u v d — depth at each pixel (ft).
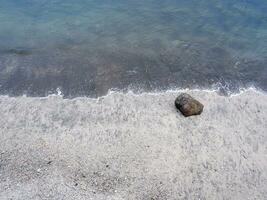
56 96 70.54
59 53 82.89
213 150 58.39
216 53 83.30
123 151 57.57
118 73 76.89
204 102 68.74
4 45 84.84
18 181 51.29
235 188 52.34
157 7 99.60
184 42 86.28
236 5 100.32
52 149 57.57
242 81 75.51
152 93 71.31
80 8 98.58
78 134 60.80
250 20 94.07
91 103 68.44
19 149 57.36
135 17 95.04
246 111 66.80
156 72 77.36
